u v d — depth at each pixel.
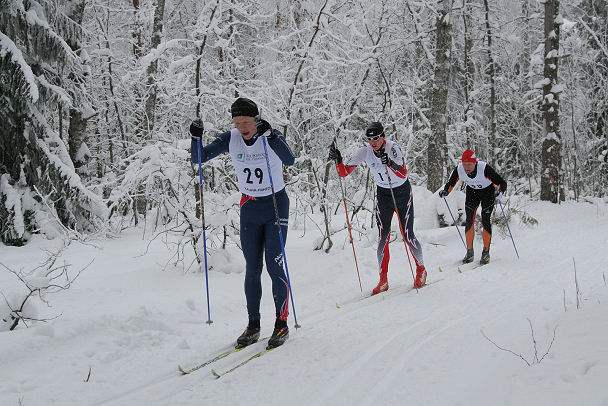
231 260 5.69
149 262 5.88
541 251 6.84
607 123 15.91
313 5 9.85
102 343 3.42
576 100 16.20
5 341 3.18
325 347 3.37
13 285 4.48
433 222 9.01
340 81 8.84
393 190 5.11
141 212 10.42
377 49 8.80
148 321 3.85
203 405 2.58
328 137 9.20
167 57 9.26
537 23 17.53
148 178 5.62
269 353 3.29
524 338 3.18
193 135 3.47
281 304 3.55
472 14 14.43
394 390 2.62
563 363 2.60
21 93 7.21
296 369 3.01
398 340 3.44
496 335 3.35
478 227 7.94
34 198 7.68
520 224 8.99
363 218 8.17
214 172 6.96
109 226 7.66
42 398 2.62
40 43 7.64
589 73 16.83
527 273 5.55
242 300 4.69
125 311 4.00
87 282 4.94
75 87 8.76
